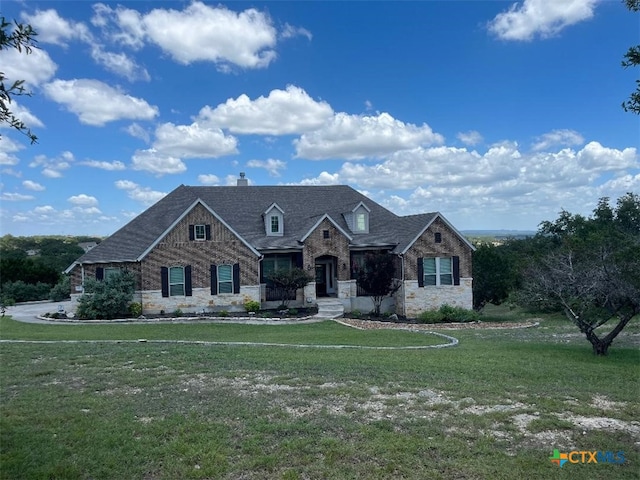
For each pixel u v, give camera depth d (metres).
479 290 35.19
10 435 8.84
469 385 12.10
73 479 7.33
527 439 8.63
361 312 33.00
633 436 8.82
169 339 21.69
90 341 20.02
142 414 9.91
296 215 36.84
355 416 9.72
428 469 7.52
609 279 17.30
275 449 8.20
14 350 17.11
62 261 56.28
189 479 7.32
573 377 13.31
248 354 16.30
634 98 8.35
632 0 8.23
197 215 30.83
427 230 32.59
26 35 5.66
